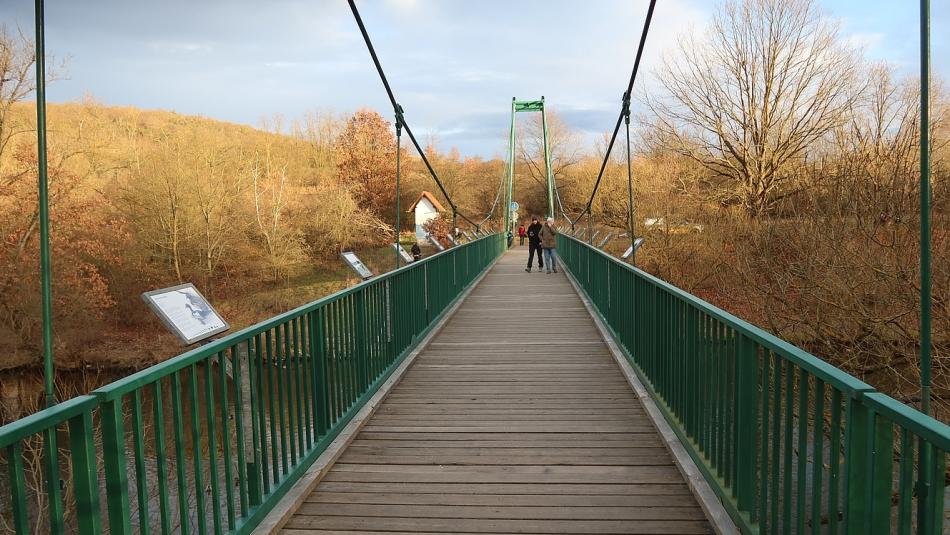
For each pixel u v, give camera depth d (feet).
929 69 7.47
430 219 130.82
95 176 63.62
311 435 11.39
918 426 4.41
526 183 169.78
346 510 9.76
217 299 81.41
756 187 65.46
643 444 12.59
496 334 25.77
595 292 29.71
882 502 5.05
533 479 10.87
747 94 67.72
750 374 8.18
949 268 27.73
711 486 9.75
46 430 5.07
